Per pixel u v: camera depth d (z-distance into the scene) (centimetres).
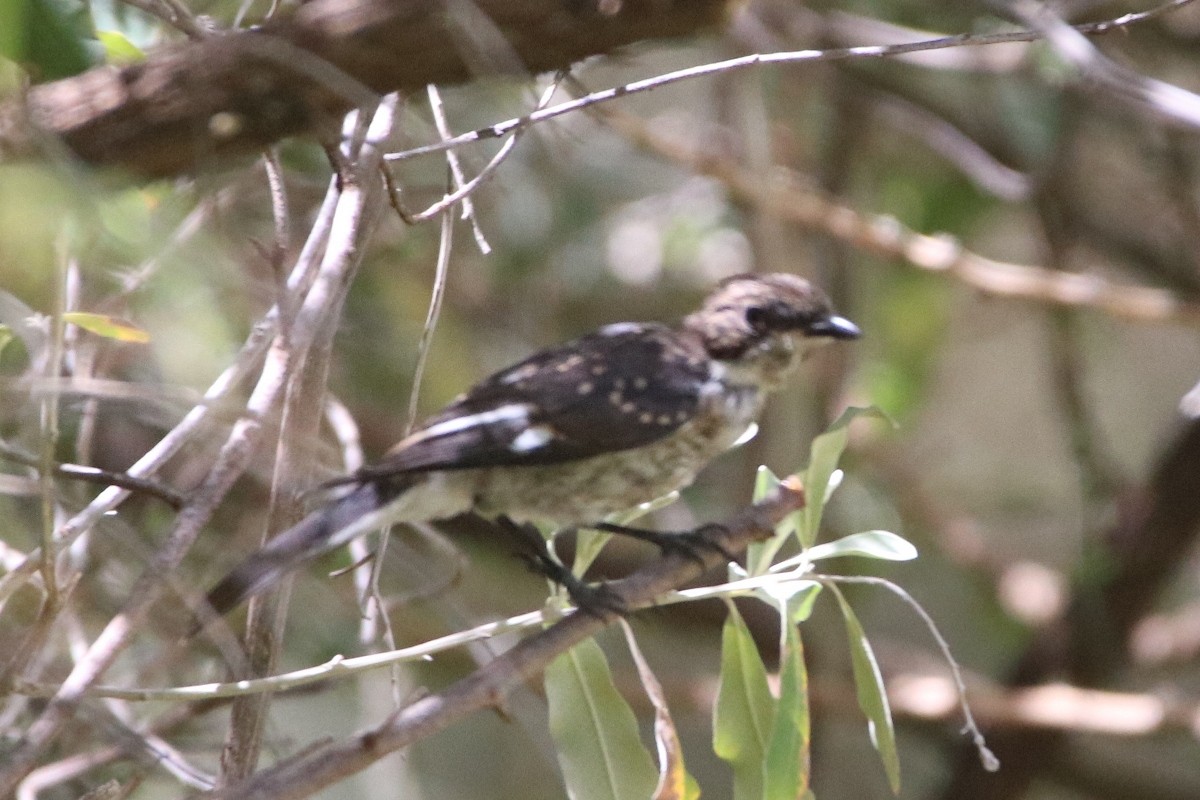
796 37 1230
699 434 819
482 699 585
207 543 921
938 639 641
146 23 771
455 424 740
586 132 1264
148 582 588
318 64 592
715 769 1495
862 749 1503
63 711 558
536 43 614
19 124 553
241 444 614
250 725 650
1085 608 1311
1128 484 1369
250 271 842
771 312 858
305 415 665
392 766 1027
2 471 746
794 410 1387
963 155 1327
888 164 1434
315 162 914
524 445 750
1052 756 1323
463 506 766
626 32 621
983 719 1238
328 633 966
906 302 1356
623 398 788
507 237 1273
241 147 612
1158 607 1455
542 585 1283
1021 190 1310
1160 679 1385
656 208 1366
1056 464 1675
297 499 671
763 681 656
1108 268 1528
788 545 1282
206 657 852
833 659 1330
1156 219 1475
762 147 1158
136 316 725
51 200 519
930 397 1484
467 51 604
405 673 1049
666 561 670
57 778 752
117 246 558
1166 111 930
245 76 589
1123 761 1553
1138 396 1755
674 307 1380
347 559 941
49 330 574
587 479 780
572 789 646
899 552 648
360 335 1095
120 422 899
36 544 735
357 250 656
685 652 1497
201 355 654
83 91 589
